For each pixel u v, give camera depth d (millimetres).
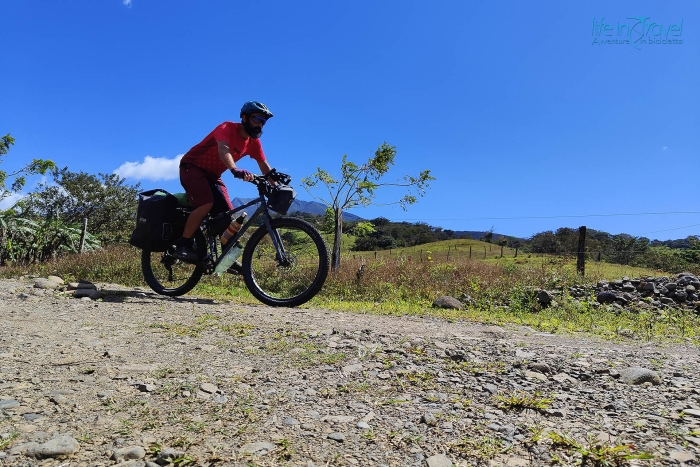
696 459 1395
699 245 16141
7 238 10367
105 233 23031
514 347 2883
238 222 4699
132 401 1844
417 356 2568
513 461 1415
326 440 1545
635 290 7578
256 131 4574
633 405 1887
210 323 3424
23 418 1639
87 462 1362
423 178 10398
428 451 1480
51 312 3799
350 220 12898
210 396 1923
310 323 3615
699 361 2787
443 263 10023
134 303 4469
